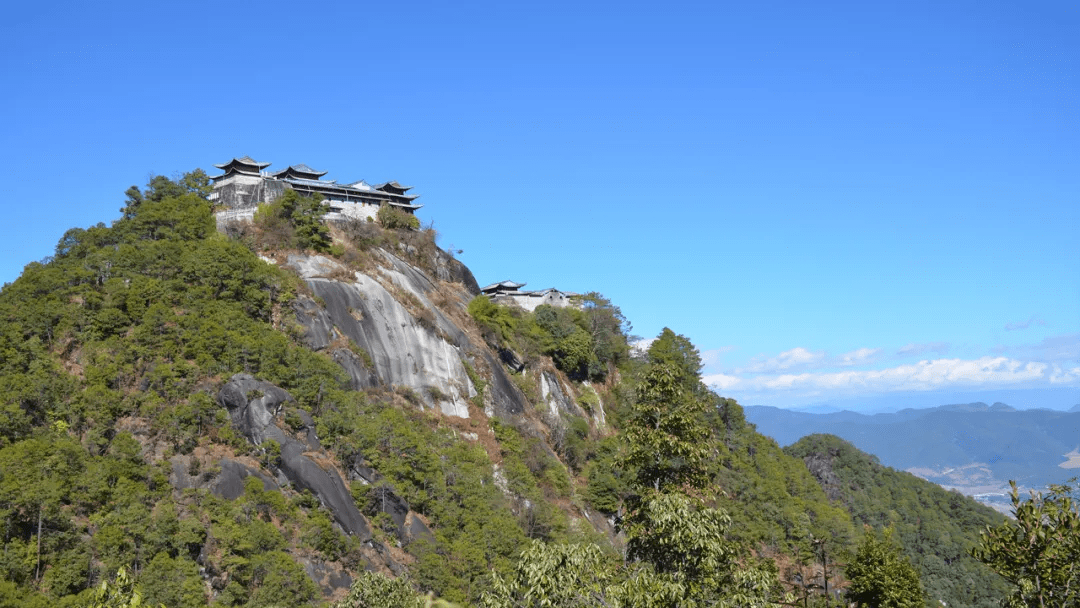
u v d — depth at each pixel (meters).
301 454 73.25
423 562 70.62
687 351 138.00
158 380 73.62
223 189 111.00
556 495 95.94
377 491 75.19
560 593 29.05
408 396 93.38
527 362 118.69
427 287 112.00
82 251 89.12
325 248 102.81
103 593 31.08
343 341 91.94
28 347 72.44
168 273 86.19
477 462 88.44
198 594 57.97
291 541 66.19
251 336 81.81
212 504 65.50
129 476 64.25
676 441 35.44
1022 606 27.89
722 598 30.00
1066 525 27.33
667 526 31.12
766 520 109.62
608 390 135.12
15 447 60.62
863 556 61.59
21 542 55.03
